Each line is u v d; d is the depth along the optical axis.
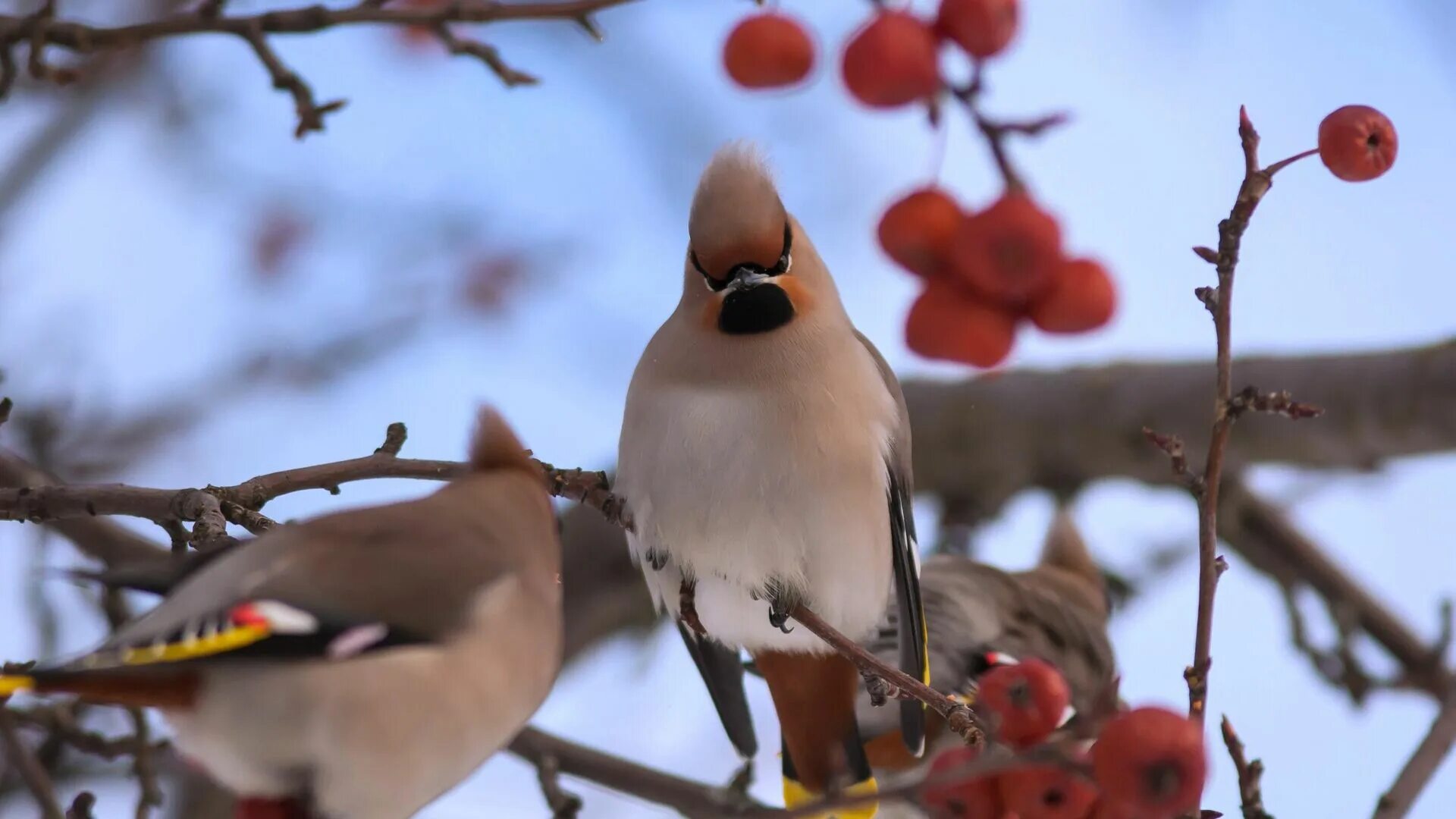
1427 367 14.61
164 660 6.05
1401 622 15.25
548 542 7.41
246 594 6.37
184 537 7.95
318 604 6.46
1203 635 7.35
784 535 10.09
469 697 6.70
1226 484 15.65
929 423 16.31
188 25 9.18
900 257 8.41
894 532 10.81
